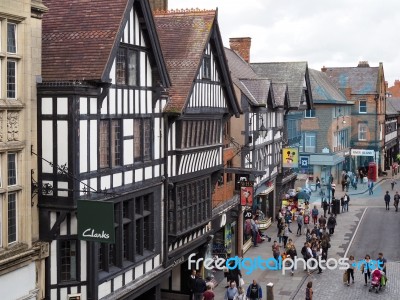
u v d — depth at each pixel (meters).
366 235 32.12
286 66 40.16
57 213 13.86
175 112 17.66
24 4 12.74
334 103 49.50
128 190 15.90
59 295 14.12
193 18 20.70
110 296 15.21
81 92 13.59
